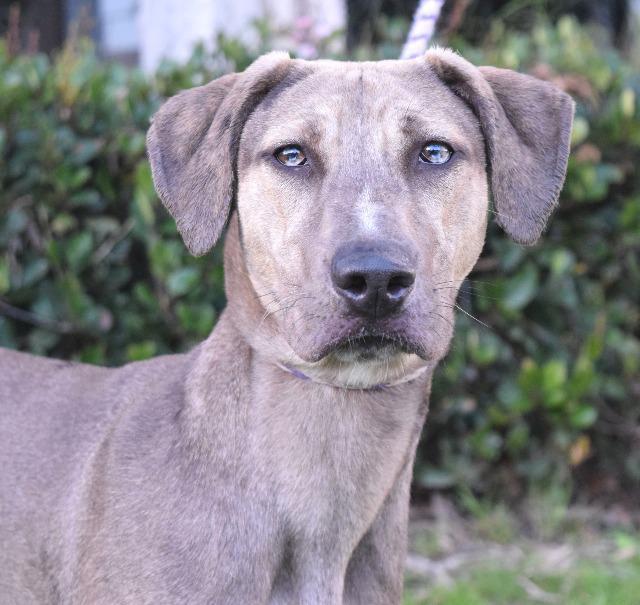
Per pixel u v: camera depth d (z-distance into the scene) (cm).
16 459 287
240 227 262
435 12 316
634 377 493
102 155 436
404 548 273
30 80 438
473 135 266
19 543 277
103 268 441
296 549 253
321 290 227
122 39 890
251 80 262
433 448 491
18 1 908
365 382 250
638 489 509
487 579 427
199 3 624
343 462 253
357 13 787
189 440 254
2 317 440
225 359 259
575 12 858
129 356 426
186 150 271
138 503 252
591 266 485
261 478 249
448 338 247
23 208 427
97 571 251
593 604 410
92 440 279
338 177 242
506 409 473
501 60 475
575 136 446
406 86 260
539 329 480
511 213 269
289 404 250
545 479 490
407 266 220
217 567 242
